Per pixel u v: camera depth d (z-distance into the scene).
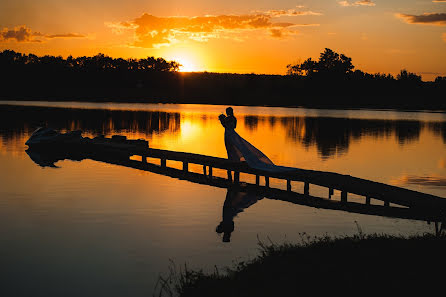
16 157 27.47
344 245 9.40
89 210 14.88
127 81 167.75
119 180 20.48
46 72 164.00
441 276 7.53
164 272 9.58
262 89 161.88
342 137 43.50
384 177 21.56
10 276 9.52
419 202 13.98
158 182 20.17
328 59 160.88
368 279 7.50
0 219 13.75
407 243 9.39
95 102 135.25
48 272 9.65
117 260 10.34
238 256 10.42
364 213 14.80
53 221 13.53
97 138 33.97
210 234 12.24
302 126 57.03
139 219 13.75
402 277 7.54
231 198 17.02
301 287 7.36
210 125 55.66
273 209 15.23
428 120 76.50
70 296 8.53
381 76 162.12
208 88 165.12
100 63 169.88
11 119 57.69
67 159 27.41
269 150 32.12
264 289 7.43
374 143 38.41
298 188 19.45
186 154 24.72
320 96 158.62
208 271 9.44
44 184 19.20
